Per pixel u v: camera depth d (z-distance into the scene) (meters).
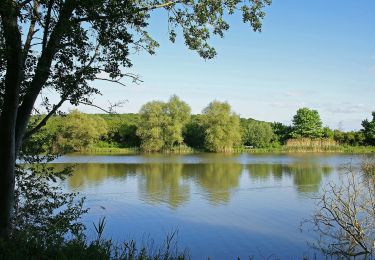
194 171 42.34
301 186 30.48
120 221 19.08
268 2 8.41
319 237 15.91
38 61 7.17
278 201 24.30
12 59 6.43
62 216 8.85
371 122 81.38
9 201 6.64
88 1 6.32
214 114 78.12
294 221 18.98
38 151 9.23
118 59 7.60
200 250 14.73
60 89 7.83
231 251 14.71
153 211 21.58
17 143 6.96
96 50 7.73
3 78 7.46
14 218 8.42
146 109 77.19
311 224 18.08
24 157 9.06
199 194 27.31
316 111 90.75
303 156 66.19
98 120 77.75
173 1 8.01
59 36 6.75
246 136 86.75
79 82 7.73
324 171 41.00
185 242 15.80
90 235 15.65
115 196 26.23
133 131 83.38
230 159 60.16
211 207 22.81
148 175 38.34
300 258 13.58
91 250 5.93
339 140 85.00
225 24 8.59
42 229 8.15
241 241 15.96
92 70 7.48
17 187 8.94
